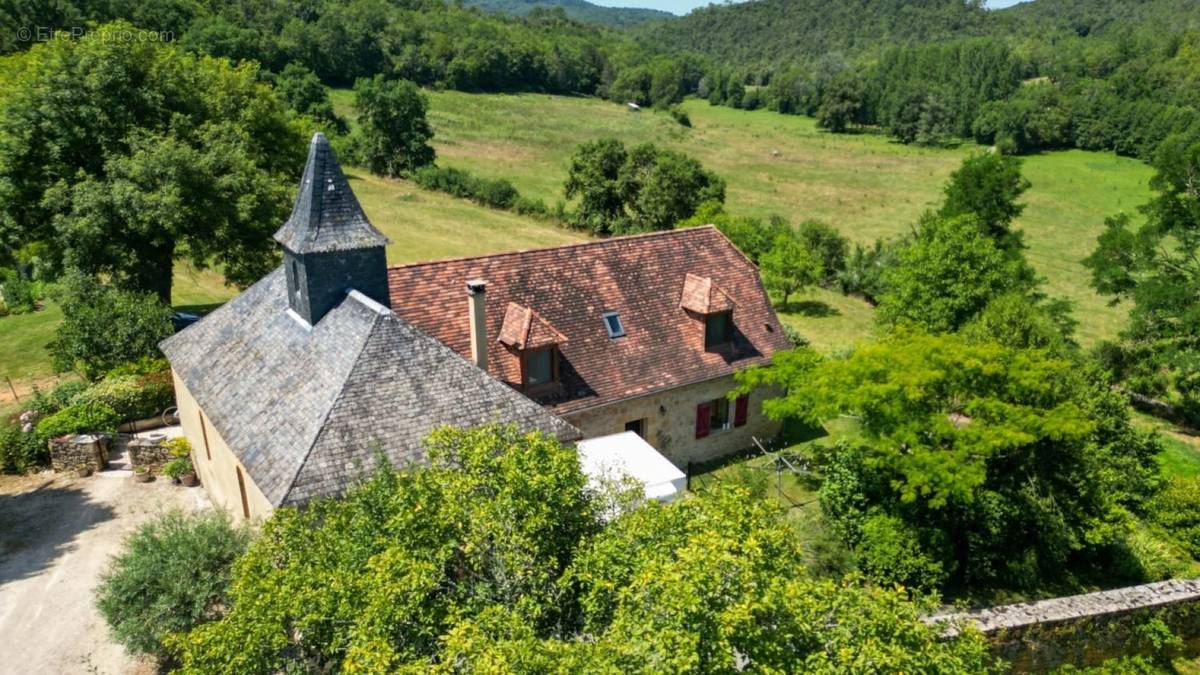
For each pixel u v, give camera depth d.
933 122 139.62
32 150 34.41
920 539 21.42
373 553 12.20
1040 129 124.69
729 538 10.64
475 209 75.00
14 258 37.59
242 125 41.50
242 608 11.83
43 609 19.52
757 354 29.31
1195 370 35.66
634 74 178.38
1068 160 118.06
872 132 155.12
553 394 24.83
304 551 12.99
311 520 14.20
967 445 20.05
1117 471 25.88
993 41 164.38
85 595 20.05
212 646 11.34
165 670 17.64
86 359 30.00
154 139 34.69
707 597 9.29
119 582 17.00
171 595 16.48
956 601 21.59
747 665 9.53
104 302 30.83
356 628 10.74
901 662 9.78
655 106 175.00
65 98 34.12
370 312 19.91
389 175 88.31
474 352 22.84
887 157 126.06
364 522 12.69
